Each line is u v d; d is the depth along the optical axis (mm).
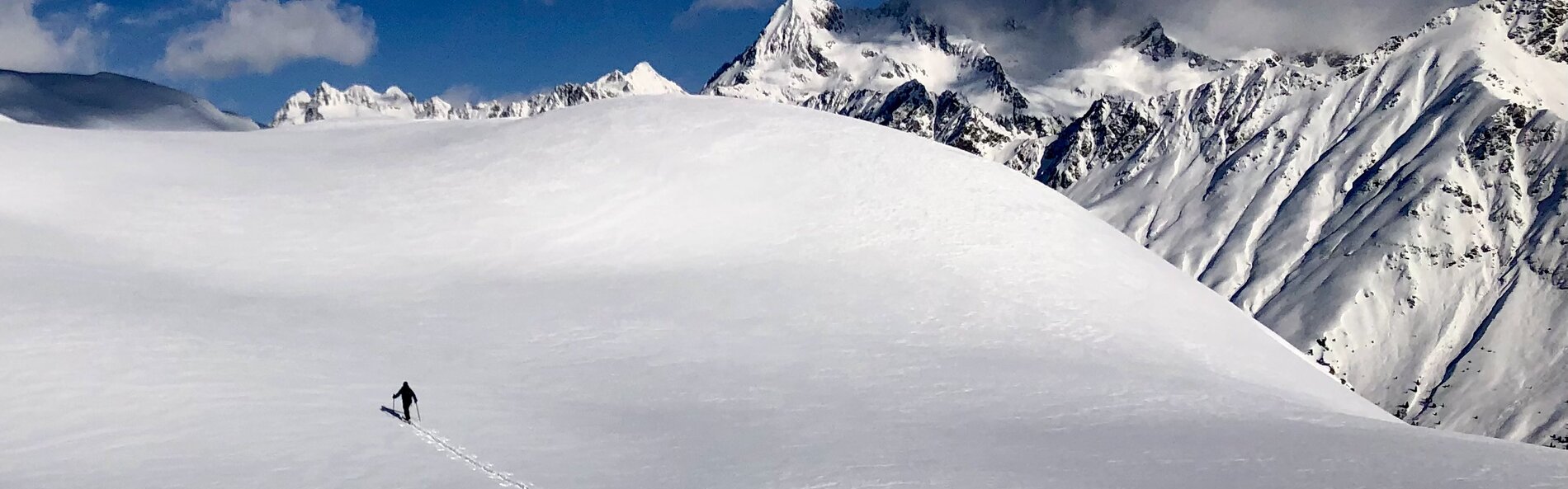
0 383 29469
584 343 41812
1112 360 46781
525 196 58531
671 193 60562
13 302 36438
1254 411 39625
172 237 49531
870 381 39594
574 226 56031
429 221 54812
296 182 58781
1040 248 60188
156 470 24688
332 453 26609
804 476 27188
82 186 53812
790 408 35188
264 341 36750
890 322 48062
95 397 29078
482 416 31203
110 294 39812
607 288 49219
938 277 54406
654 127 68875
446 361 37938
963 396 38281
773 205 60844
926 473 27750
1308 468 28875
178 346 34188
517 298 46969
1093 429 34219
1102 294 56344
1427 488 26969
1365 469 28734
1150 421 35938
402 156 65062
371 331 40562
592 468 27219
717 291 49750
